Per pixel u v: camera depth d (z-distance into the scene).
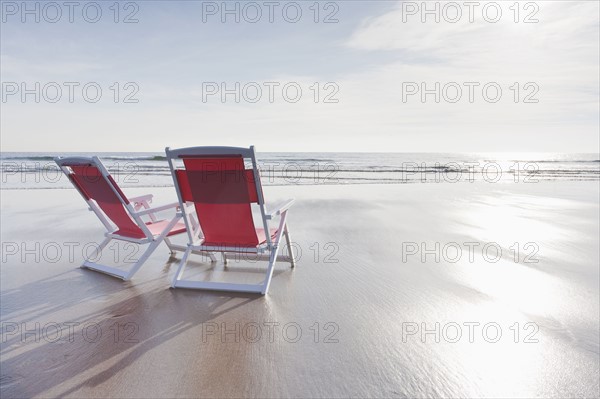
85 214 7.10
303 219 6.50
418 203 8.55
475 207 7.99
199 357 2.10
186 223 3.41
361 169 22.88
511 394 1.75
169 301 2.98
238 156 2.87
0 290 3.22
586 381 1.86
